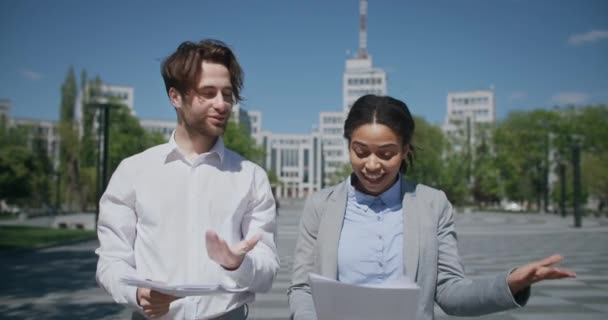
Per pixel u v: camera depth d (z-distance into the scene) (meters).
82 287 9.45
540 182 58.91
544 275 1.81
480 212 58.50
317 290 1.91
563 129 55.44
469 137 57.78
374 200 2.39
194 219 2.18
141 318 2.23
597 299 8.09
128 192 2.24
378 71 135.12
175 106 2.27
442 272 2.29
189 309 2.11
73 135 52.75
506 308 1.95
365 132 2.18
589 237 22.23
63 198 58.47
